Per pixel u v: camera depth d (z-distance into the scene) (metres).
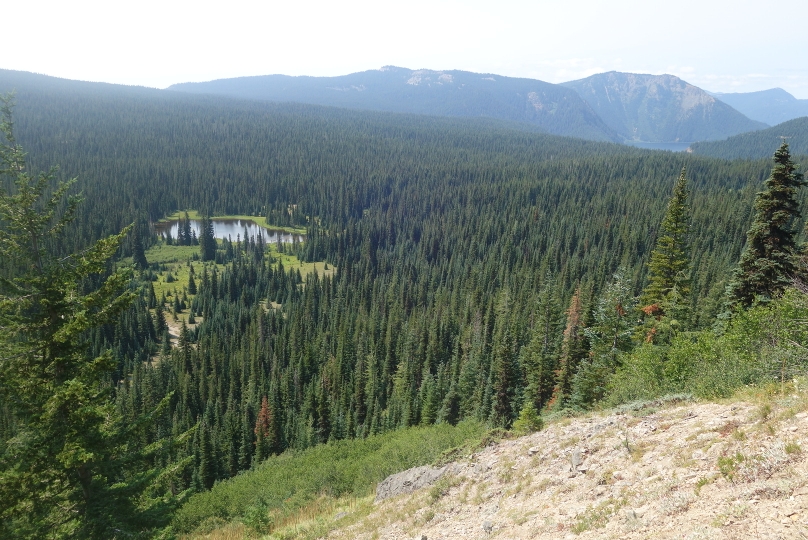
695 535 8.75
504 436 21.62
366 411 75.56
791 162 28.14
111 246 16.30
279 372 93.94
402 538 16.28
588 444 16.31
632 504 11.27
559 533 11.58
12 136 14.41
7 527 14.06
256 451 65.06
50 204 15.51
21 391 14.62
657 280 36.66
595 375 35.50
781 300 22.14
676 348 23.59
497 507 15.21
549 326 55.22
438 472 21.27
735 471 10.39
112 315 16.22
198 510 32.09
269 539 23.06
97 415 14.62
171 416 83.00
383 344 93.50
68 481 15.43
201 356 99.19
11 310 14.73
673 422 15.38
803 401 12.51
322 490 30.06
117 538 15.41
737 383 17.41
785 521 8.16
